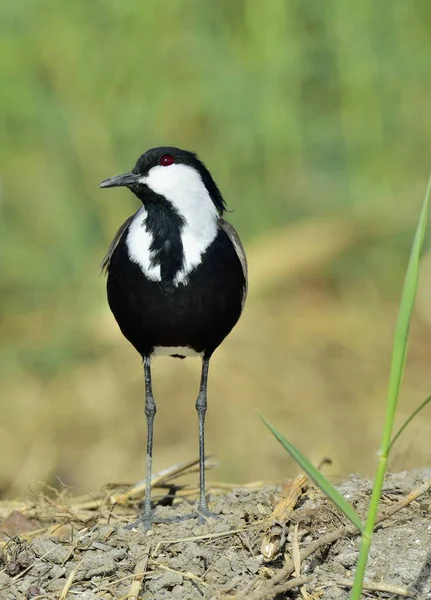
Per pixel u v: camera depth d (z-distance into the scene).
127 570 8.02
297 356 15.28
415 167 17.22
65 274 16.25
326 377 14.96
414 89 17.12
